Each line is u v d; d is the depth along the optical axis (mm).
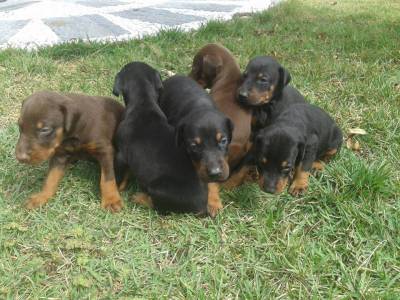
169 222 645
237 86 839
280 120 716
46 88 1000
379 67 1098
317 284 552
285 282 560
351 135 843
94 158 706
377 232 628
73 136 654
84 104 668
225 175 639
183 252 601
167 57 1162
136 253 594
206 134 639
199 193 641
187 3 1866
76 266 571
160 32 1297
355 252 598
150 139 660
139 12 1678
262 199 698
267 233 631
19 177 721
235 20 1485
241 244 613
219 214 661
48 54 1166
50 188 675
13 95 966
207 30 1359
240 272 570
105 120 687
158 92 765
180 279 556
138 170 655
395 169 761
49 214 647
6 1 1831
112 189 674
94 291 542
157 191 640
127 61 1129
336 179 720
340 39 1288
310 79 1048
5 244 588
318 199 687
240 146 742
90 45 1206
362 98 964
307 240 625
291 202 685
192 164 653
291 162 658
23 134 611
